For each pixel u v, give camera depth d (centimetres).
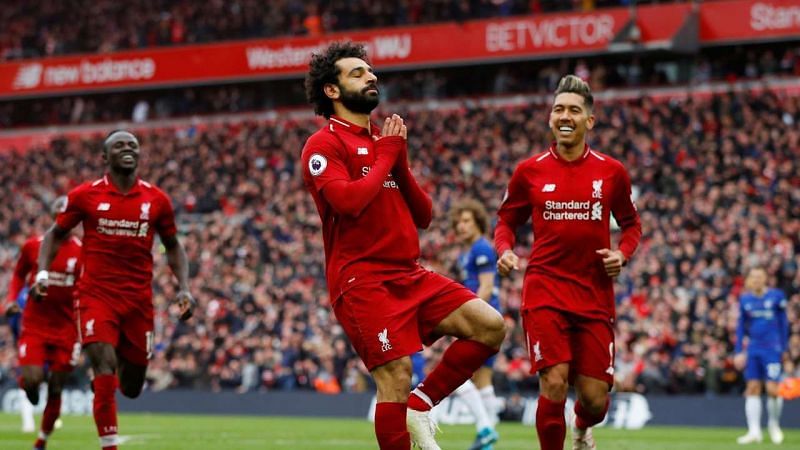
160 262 3319
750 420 1805
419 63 4162
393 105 4172
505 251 936
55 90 4741
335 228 795
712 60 3841
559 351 904
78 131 4834
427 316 802
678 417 2241
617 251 892
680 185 3075
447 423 2291
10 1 5169
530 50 3978
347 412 2528
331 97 809
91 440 1659
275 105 4575
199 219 3788
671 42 3641
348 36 4281
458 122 3744
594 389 917
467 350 807
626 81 3928
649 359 2362
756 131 3183
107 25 4869
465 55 4084
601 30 3841
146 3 4850
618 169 923
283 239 3394
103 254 1106
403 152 799
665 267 2659
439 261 2973
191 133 4384
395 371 773
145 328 1129
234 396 2712
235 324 3019
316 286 3080
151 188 1138
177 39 4672
